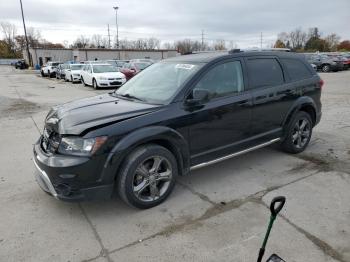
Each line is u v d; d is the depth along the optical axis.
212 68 3.93
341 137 6.05
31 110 10.12
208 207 3.52
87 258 2.74
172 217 3.34
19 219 3.36
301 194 3.75
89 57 54.69
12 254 2.80
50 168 3.11
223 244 2.87
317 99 5.30
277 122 4.68
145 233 3.07
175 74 4.06
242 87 4.20
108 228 3.17
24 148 5.82
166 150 3.50
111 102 3.97
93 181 3.12
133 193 3.33
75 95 14.44
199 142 3.79
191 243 2.89
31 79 28.55
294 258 2.66
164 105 3.57
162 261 2.67
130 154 3.28
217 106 3.85
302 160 4.86
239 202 3.61
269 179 4.20
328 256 2.68
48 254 2.80
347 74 23.97
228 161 4.87
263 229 3.07
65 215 3.42
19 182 4.27
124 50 56.78
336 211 3.36
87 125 3.17
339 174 4.31
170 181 3.62
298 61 5.15
